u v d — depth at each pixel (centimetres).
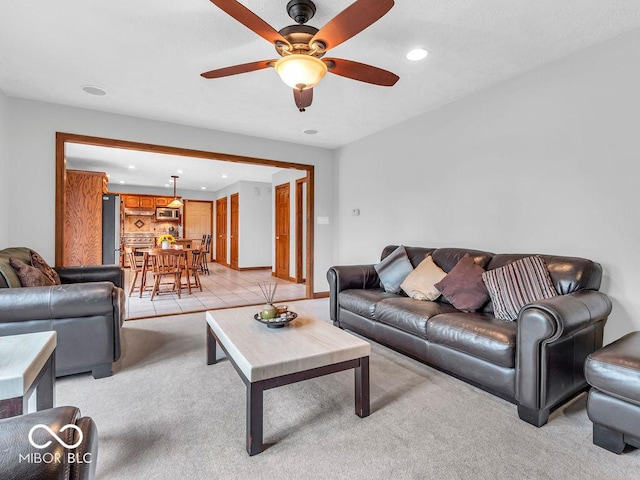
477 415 186
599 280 223
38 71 274
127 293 556
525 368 174
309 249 502
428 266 298
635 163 216
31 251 297
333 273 338
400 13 200
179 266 537
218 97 325
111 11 199
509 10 197
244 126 409
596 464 147
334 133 437
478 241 311
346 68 199
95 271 331
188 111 360
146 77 284
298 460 150
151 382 226
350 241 484
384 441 163
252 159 448
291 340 189
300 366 164
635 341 170
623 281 221
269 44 236
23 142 324
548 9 196
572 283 213
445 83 294
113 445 159
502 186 291
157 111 360
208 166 670
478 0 189
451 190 336
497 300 230
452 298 256
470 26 213
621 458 151
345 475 140
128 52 246
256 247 887
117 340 238
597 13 200
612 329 226
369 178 446
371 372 244
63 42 232
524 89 274
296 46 180
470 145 316
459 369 214
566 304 178
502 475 140
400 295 311
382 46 236
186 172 740
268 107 350
